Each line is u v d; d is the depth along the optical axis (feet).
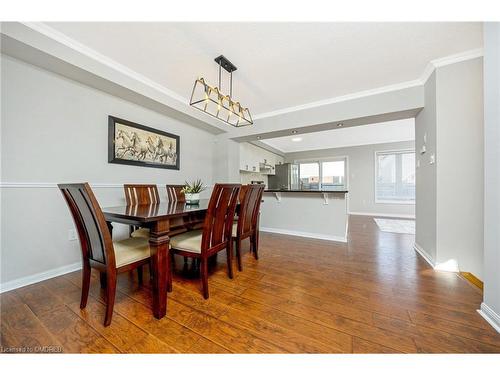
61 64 6.31
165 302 4.57
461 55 6.89
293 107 11.43
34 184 6.31
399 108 8.91
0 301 5.12
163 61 7.36
